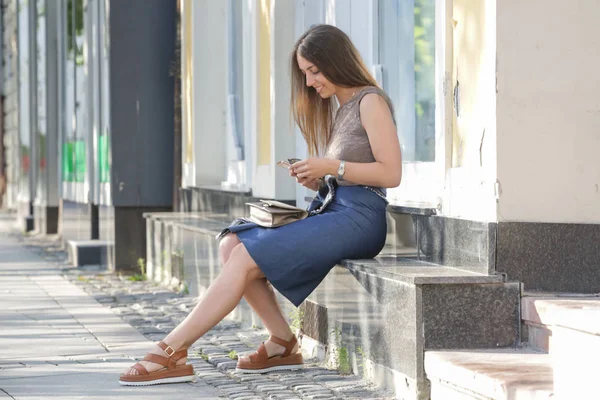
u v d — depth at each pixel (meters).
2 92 50.38
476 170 8.27
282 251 8.68
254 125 13.82
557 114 8.05
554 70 8.05
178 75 19.33
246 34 14.58
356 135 8.87
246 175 14.59
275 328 9.30
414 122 10.07
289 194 13.00
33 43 33.38
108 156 19.58
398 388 8.10
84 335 11.68
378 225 8.95
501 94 7.98
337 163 8.66
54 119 30.91
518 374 6.85
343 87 9.08
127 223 19.45
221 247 9.05
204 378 9.04
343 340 9.34
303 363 9.56
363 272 8.73
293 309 10.83
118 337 11.52
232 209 15.50
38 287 17.00
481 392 6.85
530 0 8.01
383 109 8.80
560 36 8.05
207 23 17.42
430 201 9.39
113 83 19.55
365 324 8.78
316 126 9.48
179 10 19.50
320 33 9.06
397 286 8.09
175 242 16.38
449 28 8.75
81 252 20.88
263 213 8.88
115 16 19.58
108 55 19.59
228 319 12.99
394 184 8.73
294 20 12.98
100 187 20.84
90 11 22.78
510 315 7.90
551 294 7.99
